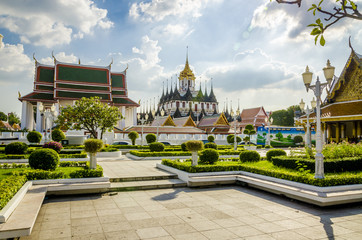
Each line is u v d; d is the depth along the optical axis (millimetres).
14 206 6516
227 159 17281
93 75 53969
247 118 74875
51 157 10797
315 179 8992
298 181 9609
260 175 11227
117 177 11766
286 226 6629
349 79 25484
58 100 49375
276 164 12750
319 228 6520
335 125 30578
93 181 9922
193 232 6145
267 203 8812
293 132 49594
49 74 52094
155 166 16188
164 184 11164
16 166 12445
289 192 9070
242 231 6246
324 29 3984
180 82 133500
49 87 51188
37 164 10594
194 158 12641
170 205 8430
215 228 6418
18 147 18234
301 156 13445
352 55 25141
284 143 48562
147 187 10891
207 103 125062
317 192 8445
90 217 7148
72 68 52938
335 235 6078
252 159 14484
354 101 24766
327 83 9305
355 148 13898
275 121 91312
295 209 8141
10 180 8156
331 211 7984
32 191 8359
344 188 8828
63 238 5711
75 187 9320
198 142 12492
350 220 7160
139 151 23125
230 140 38375
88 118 24500
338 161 11188
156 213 7559
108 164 17281
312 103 20578
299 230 6359
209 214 7512
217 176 11594
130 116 62219
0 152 20297
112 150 24203
